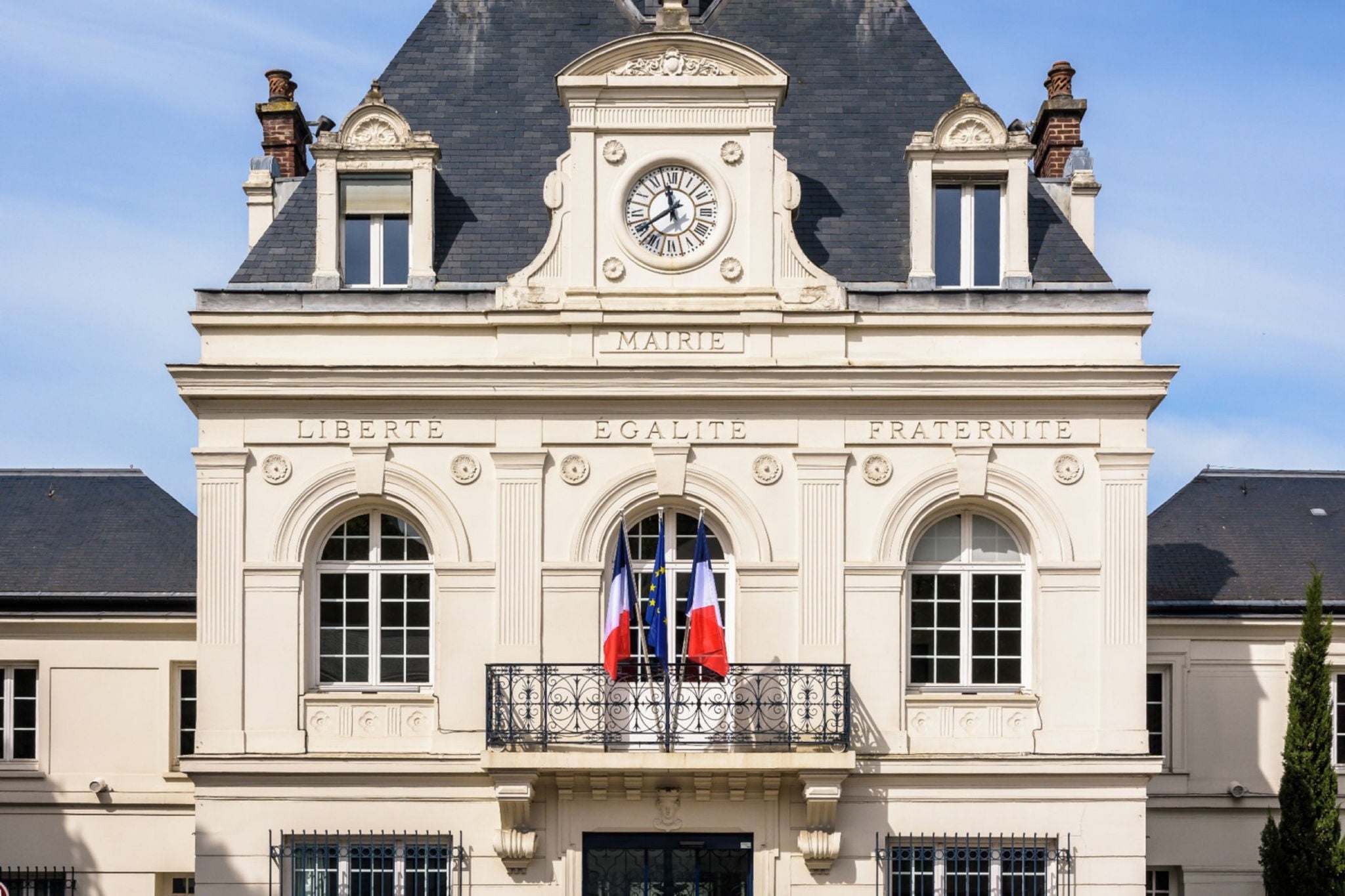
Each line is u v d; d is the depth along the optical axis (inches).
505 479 901.2
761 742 873.5
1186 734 1051.9
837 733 873.5
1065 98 1056.8
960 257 930.1
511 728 871.1
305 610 900.6
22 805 1035.9
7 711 1049.5
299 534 900.0
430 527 901.2
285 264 930.7
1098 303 907.4
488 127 978.1
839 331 906.1
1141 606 895.7
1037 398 900.0
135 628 1045.8
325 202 922.7
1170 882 1053.2
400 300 910.4
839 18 1023.0
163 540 1087.6
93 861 1035.3
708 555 869.8
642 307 906.1
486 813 889.5
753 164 916.0
